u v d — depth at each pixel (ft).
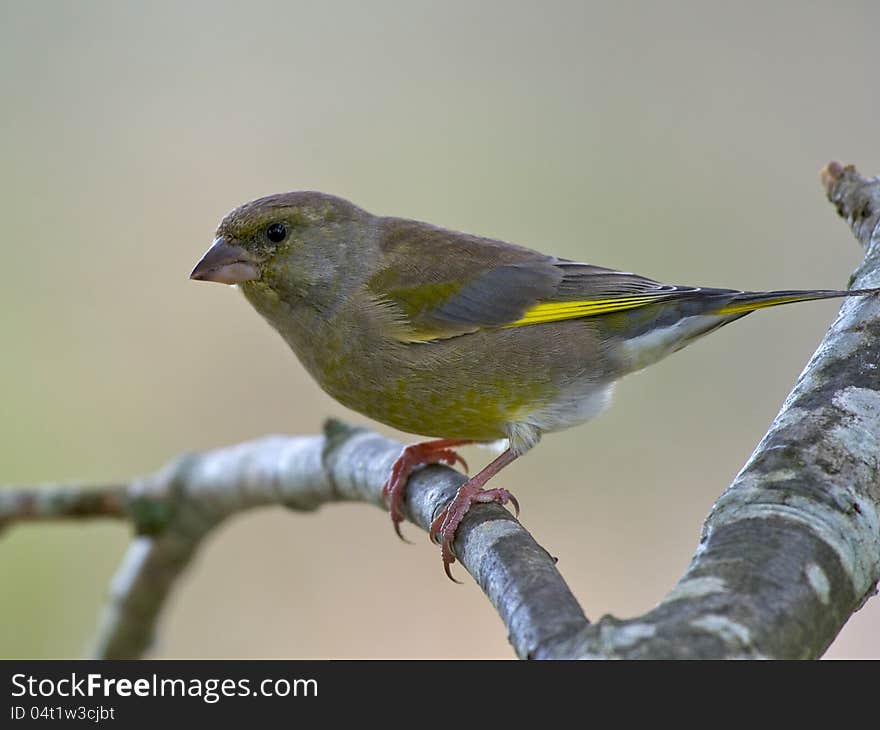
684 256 41.93
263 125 45.03
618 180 43.47
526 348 26.23
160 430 41.75
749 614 13.29
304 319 26.84
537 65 45.16
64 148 44.16
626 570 38.99
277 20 46.24
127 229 43.62
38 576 39.96
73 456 41.04
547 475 40.32
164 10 45.85
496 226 43.16
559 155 43.75
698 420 39.60
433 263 26.61
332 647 40.37
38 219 43.29
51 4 45.03
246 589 41.73
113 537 40.52
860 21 44.45
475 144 44.37
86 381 41.93
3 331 41.83
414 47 45.73
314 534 42.34
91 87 44.91
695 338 26.66
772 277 41.45
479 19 45.98
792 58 44.50
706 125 43.75
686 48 44.86
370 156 44.42
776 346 39.65
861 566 14.88
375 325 26.23
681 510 39.19
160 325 42.96
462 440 28.40
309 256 26.45
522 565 16.84
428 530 24.14
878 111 43.50
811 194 42.42
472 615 41.11
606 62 44.91
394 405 26.81
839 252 41.22
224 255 26.53
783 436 16.66
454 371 26.16
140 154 44.45
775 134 43.55
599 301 26.53
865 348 18.15
